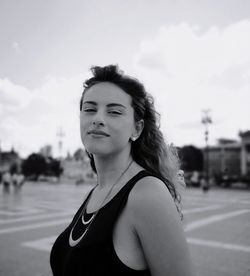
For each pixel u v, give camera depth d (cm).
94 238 140
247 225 1152
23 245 825
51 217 1336
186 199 2459
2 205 1834
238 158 10694
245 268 643
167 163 193
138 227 135
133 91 169
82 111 171
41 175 8756
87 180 6003
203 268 644
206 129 4562
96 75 170
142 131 187
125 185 148
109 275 136
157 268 130
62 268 160
